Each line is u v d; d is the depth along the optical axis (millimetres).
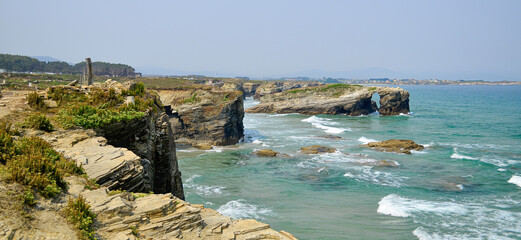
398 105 101250
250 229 11898
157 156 22844
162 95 58000
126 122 19141
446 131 69625
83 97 20688
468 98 191375
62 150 14789
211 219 12375
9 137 13023
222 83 192375
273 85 165375
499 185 33531
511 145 54312
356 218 26094
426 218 25797
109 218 10578
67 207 10398
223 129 54375
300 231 24078
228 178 36562
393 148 49844
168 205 11750
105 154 15188
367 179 35719
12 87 26984
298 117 95562
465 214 26438
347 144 55125
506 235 22953
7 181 10477
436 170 39125
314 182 34969
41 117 16516
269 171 39188
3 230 8664
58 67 172875
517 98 191375
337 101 101062
